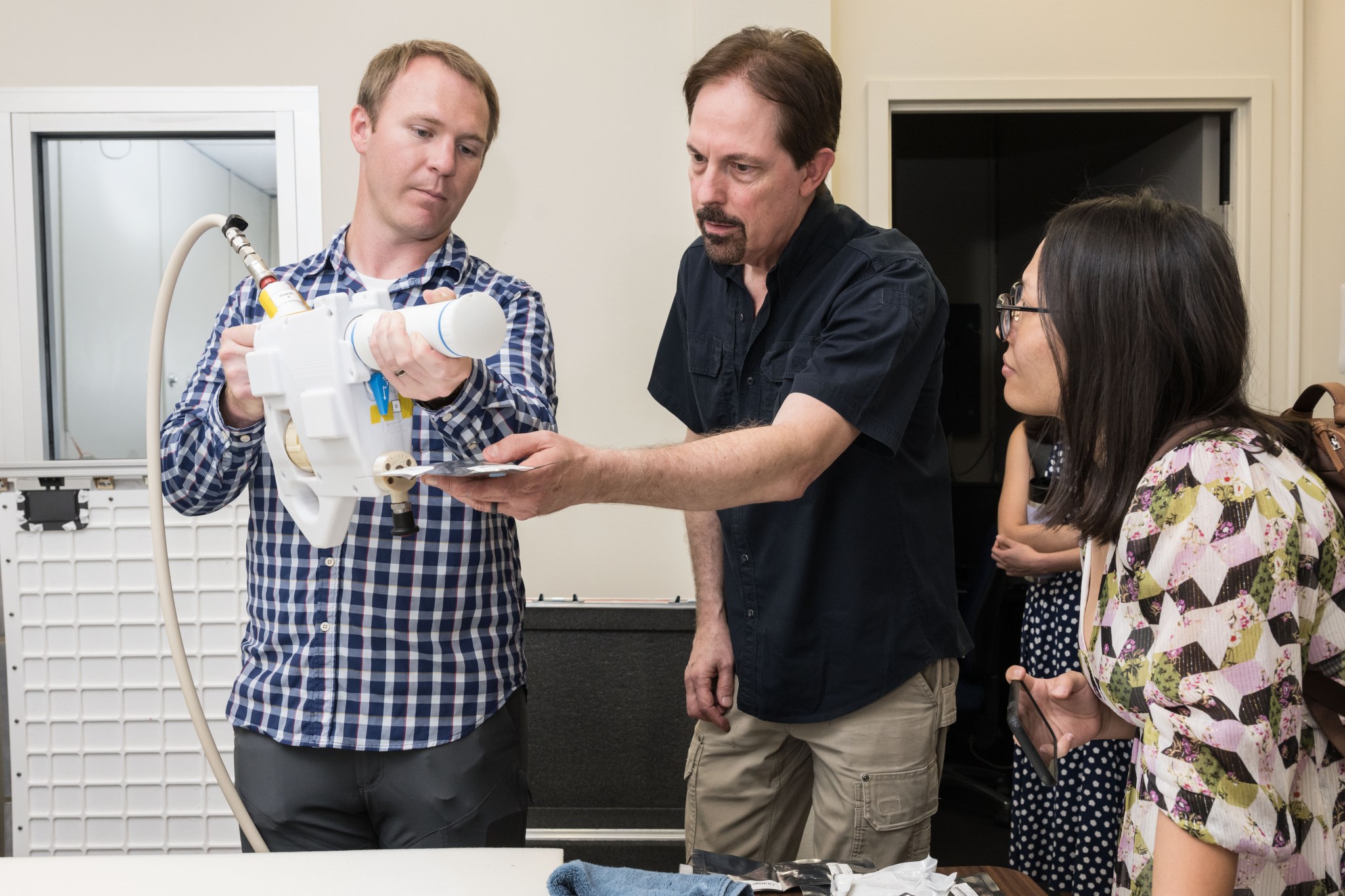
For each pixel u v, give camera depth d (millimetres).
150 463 1163
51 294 2555
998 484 3729
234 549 2232
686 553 2684
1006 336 1072
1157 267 899
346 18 2598
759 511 1464
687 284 1630
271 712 1284
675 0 2635
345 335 881
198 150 2592
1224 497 833
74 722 2252
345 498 963
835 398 1218
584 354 2688
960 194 3775
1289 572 825
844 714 1459
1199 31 2764
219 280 2590
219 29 2580
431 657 1289
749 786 1619
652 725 2402
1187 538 839
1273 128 2789
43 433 2541
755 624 1509
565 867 906
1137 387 909
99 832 2268
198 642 2242
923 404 1451
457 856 1011
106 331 2564
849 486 1420
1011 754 3248
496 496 879
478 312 796
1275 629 822
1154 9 2752
